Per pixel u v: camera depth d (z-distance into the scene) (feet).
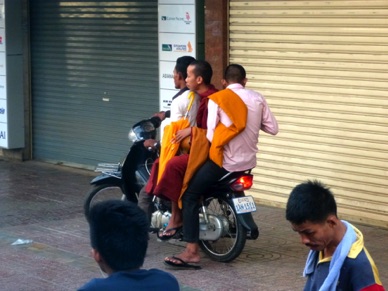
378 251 27.17
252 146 24.77
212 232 25.26
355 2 29.73
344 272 11.72
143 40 39.27
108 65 41.34
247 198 24.95
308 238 11.81
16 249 27.86
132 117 40.52
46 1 44.21
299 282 23.85
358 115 30.17
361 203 30.45
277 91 32.60
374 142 29.84
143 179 27.09
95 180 28.27
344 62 30.35
